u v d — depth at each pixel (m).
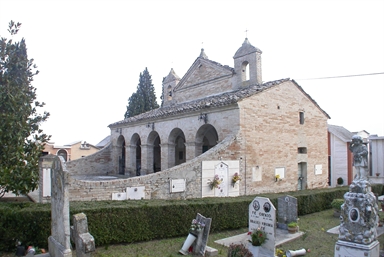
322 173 23.11
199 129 20.27
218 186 16.20
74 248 9.27
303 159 21.55
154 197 13.98
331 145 30.11
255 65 23.03
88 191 12.44
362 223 7.90
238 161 17.31
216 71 26.05
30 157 12.23
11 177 11.38
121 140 31.28
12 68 12.37
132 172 28.59
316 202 16.36
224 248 9.99
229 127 18.05
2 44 12.21
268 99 19.23
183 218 11.19
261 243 9.37
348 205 8.16
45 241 9.24
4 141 11.69
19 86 12.52
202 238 9.38
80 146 50.97
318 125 23.09
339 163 29.53
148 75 47.88
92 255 8.95
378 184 22.42
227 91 24.97
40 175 13.27
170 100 32.38
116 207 10.06
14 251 9.02
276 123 19.67
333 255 9.48
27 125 12.22
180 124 21.97
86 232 7.93
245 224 12.69
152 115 25.05
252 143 18.11
